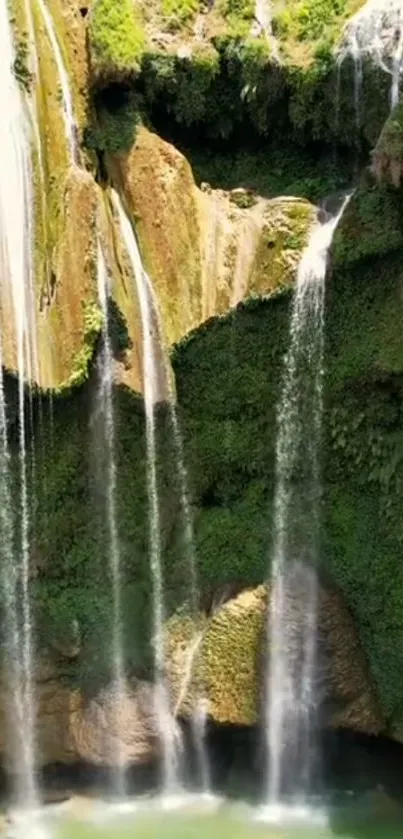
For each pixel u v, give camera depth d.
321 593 13.32
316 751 13.63
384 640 13.19
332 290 12.63
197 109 14.90
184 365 13.06
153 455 12.98
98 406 12.33
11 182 12.53
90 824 12.59
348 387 12.83
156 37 14.52
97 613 13.03
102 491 12.78
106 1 13.87
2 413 11.74
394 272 12.34
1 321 11.73
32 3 13.58
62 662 12.93
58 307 12.16
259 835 12.31
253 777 13.62
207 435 13.37
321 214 13.63
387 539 12.98
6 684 12.75
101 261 12.37
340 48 14.07
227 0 14.93
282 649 13.19
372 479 12.98
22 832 12.39
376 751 13.91
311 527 13.48
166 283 13.07
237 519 13.67
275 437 13.38
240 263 13.37
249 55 14.53
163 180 13.59
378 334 12.44
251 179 15.08
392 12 13.74
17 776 13.12
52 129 13.12
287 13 14.73
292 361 13.02
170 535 13.43
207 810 12.97
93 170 13.53
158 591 13.40
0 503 12.16
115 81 13.91
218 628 13.31
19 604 12.63
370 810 12.97
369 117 14.05
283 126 15.07
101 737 12.91
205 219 13.77
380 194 12.40
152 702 13.18
